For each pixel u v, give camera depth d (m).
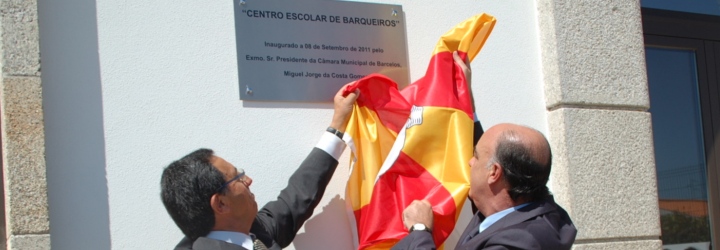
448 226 3.06
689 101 4.63
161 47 3.19
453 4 3.66
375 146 3.23
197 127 3.19
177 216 2.59
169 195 2.58
